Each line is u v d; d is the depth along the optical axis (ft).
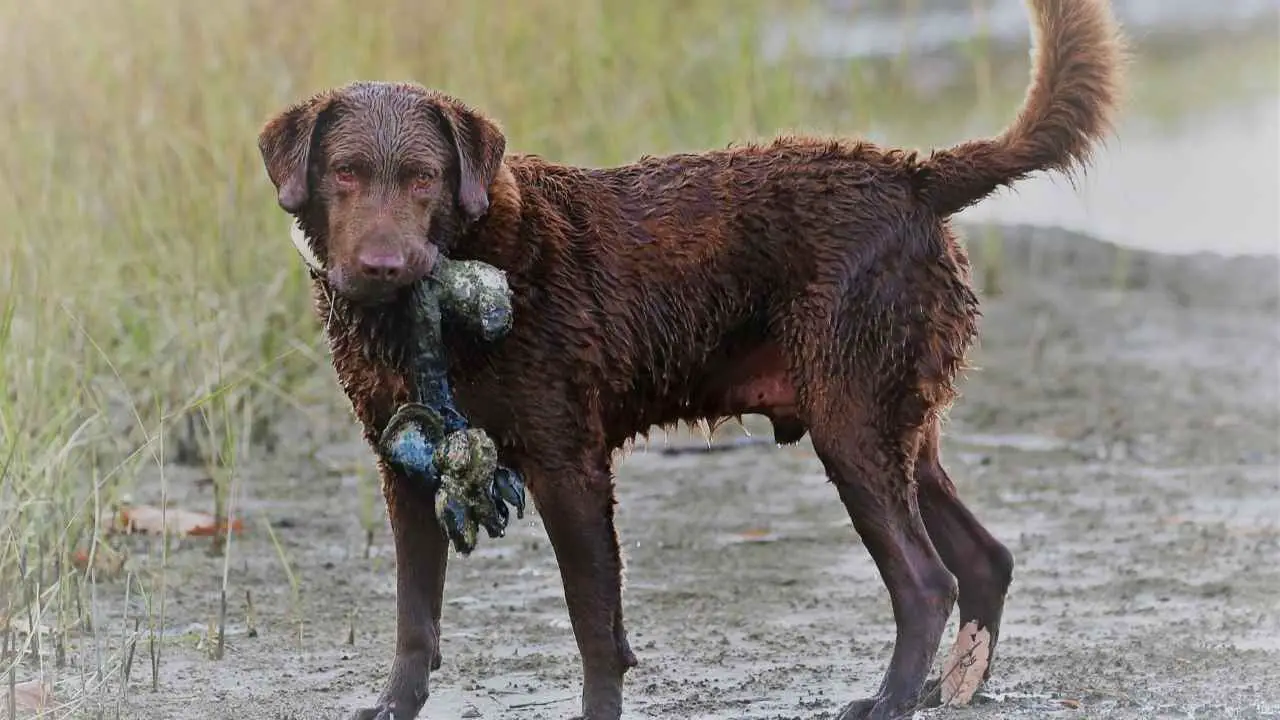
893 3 101.81
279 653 34.86
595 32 63.41
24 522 36.37
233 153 52.39
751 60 65.00
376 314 29.32
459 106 29.19
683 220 31.07
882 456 31.09
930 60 92.27
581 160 59.88
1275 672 33.22
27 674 32.78
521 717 31.35
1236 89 101.24
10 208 45.83
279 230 53.11
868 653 34.99
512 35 60.75
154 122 52.60
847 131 65.21
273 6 56.34
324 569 40.73
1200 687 32.37
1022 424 54.90
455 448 28.63
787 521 45.50
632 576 40.73
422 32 58.39
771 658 34.73
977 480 48.96
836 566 41.57
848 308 30.83
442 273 28.68
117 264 48.57
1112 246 75.51
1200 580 39.75
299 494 46.91
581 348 29.94
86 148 51.13
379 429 30.45
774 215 31.12
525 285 29.58
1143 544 42.73
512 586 39.86
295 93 55.31
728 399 32.09
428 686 30.73
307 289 53.11
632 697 32.32
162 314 48.52
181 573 40.01
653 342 30.96
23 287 43.45
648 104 63.87
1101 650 34.73
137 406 47.09
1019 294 70.23
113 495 40.70
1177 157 90.84
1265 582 39.55
